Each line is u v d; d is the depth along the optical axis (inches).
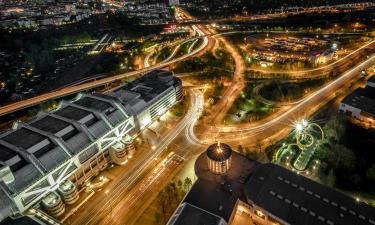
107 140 5846.5
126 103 6550.2
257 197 4340.6
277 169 4783.5
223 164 4889.3
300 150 5944.9
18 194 4439.0
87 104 6373.0
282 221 4045.3
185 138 6732.3
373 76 7795.3
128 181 5605.3
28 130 5521.7
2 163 4603.8
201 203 4515.3
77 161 5300.2
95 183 5605.3
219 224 4005.9
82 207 5103.3
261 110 7588.6
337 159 5403.5
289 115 7293.3
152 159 6122.1
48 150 5177.2
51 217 4419.3
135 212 4958.2
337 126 6205.7
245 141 6441.9
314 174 5324.8
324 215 3966.5
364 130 6353.3
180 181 5295.3
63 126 5575.8
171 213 4847.4
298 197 4264.3
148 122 7076.8
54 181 4997.5
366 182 5054.1
